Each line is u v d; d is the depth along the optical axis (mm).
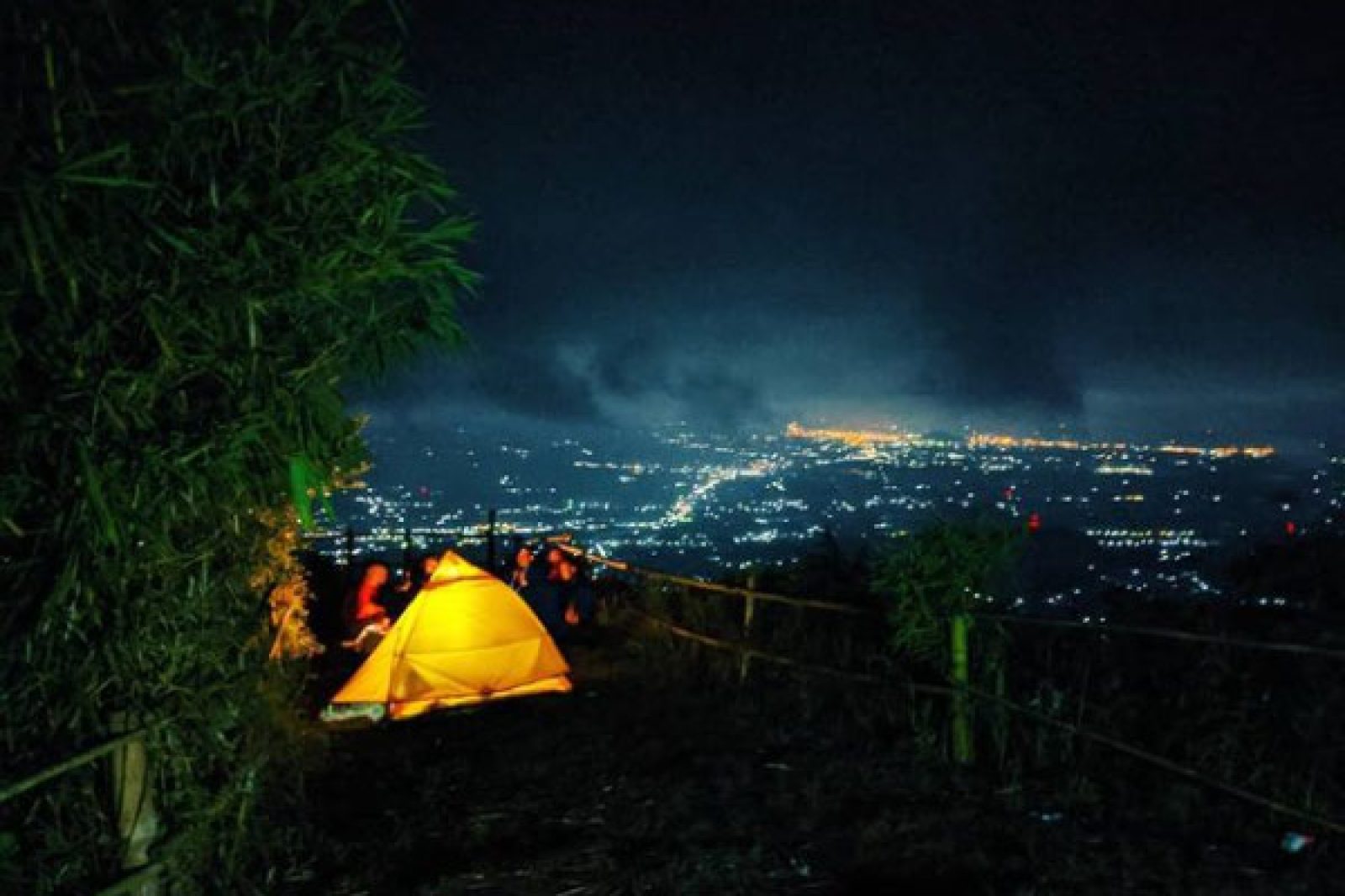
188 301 3633
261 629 4867
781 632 10398
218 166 3746
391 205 4020
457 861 5816
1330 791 5770
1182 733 6516
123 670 3758
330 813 6633
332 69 3934
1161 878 5156
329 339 4219
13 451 3391
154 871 3855
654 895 5277
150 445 3566
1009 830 5902
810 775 7012
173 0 3625
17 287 3219
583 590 12914
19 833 3703
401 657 9039
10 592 3490
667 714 8852
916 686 7363
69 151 3227
